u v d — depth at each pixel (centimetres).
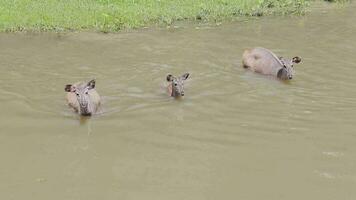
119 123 1936
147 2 3794
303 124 1953
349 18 3688
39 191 1463
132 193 1463
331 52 2853
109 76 2405
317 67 2603
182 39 3031
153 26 3300
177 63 2609
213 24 3416
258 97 2214
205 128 1908
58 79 2350
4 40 2906
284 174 1591
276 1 4031
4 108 2028
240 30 3284
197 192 1476
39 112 2011
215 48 2881
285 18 3647
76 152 1705
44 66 2506
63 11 3406
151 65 2566
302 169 1625
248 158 1689
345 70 2564
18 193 1448
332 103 2159
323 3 4166
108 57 2672
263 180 1553
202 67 2570
